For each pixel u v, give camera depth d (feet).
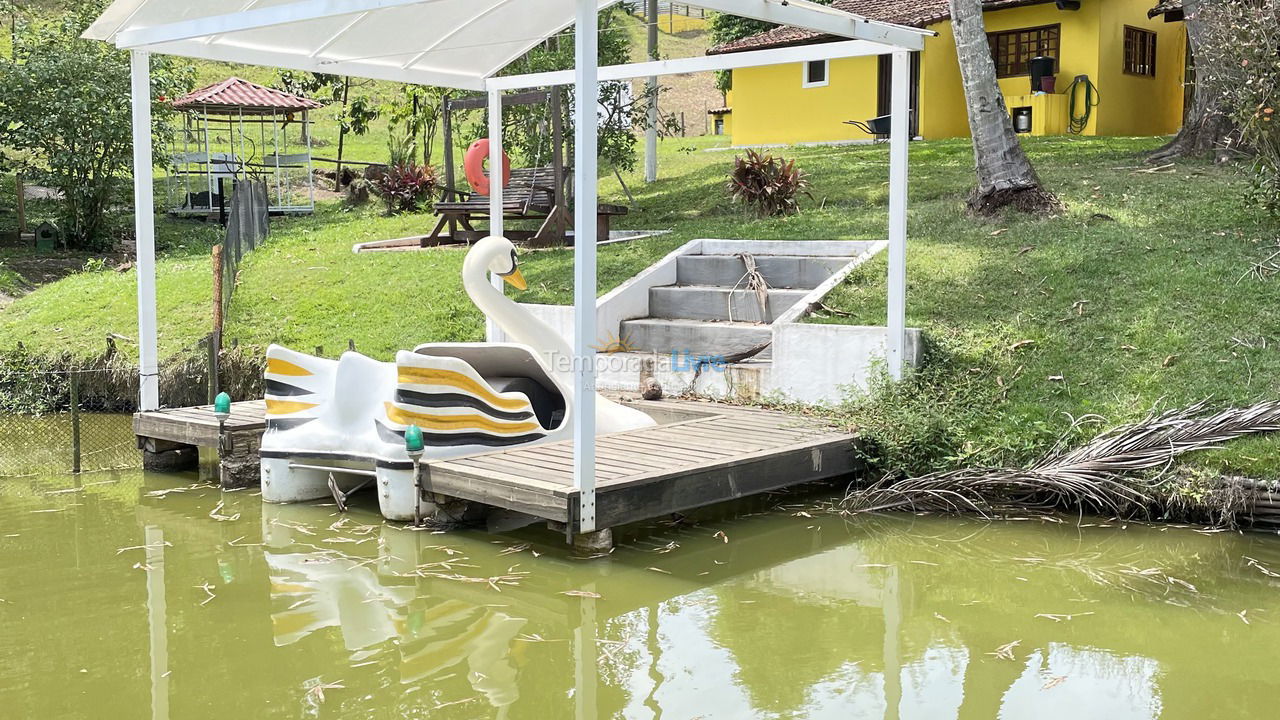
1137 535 22.67
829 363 29.68
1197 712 14.57
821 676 15.93
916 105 65.31
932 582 20.22
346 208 67.67
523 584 20.16
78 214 60.08
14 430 35.17
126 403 37.70
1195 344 27.40
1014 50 65.67
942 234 37.78
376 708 14.90
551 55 57.16
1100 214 36.22
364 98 74.79
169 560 21.86
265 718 14.57
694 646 17.17
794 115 71.82
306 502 26.50
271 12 25.59
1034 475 23.80
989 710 14.66
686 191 58.59
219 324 37.45
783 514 24.85
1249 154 40.22
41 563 21.71
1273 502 22.13
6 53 94.53
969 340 29.78
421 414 23.80
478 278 27.27
